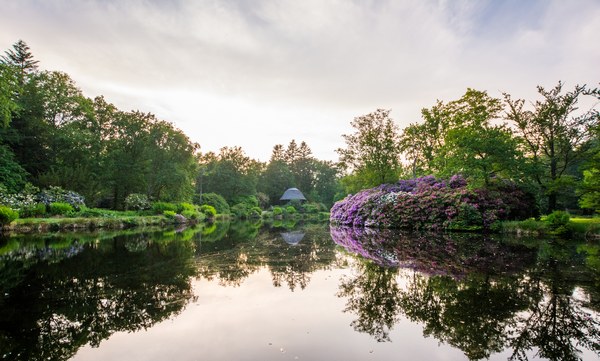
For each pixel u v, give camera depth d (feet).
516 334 10.45
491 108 61.98
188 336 10.33
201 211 103.19
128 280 17.69
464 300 13.85
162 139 94.68
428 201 49.85
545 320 11.60
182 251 28.94
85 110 82.17
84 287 16.16
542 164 49.80
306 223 89.66
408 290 15.56
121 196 87.10
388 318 11.94
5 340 10.07
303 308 13.15
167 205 82.17
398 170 75.77
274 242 36.86
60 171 71.15
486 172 46.55
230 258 25.25
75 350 9.34
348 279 18.03
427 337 10.25
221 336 10.34
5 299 14.10
